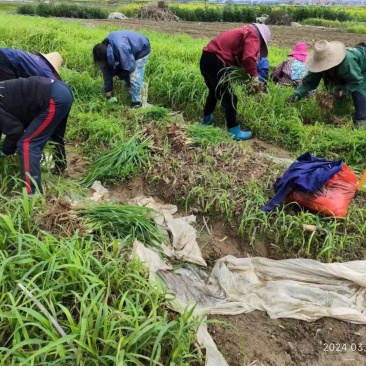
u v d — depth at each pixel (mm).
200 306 3201
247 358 2924
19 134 3582
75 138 5449
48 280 2639
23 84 3537
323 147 5285
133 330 2418
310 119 6172
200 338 2836
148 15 25312
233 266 3514
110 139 5102
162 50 8594
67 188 4008
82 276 2650
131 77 5961
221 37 5254
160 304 2775
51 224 3205
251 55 5133
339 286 3402
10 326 2459
